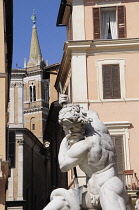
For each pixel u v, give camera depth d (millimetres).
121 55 34719
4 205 31312
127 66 34594
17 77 80750
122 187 4766
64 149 4973
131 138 33406
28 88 107875
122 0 35438
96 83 34438
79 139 4836
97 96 34188
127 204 4875
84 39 34906
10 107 79000
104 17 35469
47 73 54906
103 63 34625
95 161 4781
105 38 35219
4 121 32906
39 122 105062
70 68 36844
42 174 78438
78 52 34688
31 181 69688
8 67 44438
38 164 75875
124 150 33125
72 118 4719
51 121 47625
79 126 4801
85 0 35562
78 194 4852
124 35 35031
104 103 34062
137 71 34531
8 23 39031
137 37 34781
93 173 4836
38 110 105688
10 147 42344
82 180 26438
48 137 54375
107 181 4750
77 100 34094
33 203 70000
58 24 41188
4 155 32125
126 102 34094
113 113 33969
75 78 34406
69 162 4773
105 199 4645
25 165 66438
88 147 4770
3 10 35031
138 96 34188
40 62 108500
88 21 35250
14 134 42812
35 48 113500
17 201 62812
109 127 33500
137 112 33906
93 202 4770
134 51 34750
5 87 34594
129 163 32906
